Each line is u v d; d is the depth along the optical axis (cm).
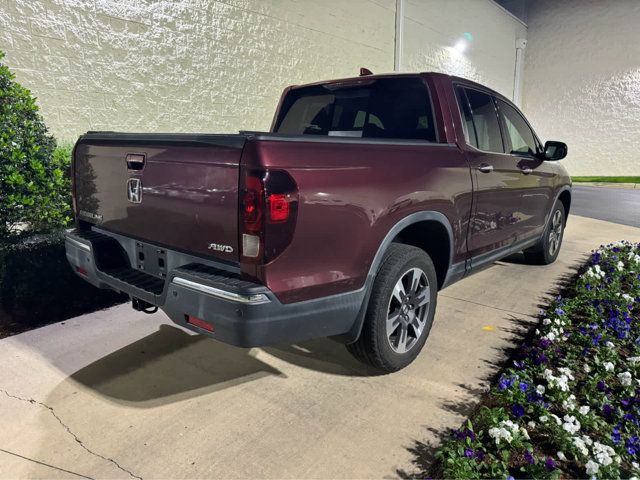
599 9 1830
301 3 865
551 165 534
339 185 261
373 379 313
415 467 234
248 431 259
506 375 302
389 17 1095
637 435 252
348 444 249
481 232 395
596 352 335
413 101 378
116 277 300
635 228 852
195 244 263
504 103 462
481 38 1595
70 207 448
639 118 1819
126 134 307
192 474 228
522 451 240
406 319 321
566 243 723
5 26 529
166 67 679
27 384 297
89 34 597
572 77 1912
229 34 752
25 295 387
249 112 797
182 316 257
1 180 392
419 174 314
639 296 436
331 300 265
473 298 465
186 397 288
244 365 328
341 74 974
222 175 243
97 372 313
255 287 235
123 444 247
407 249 316
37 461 234
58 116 580
